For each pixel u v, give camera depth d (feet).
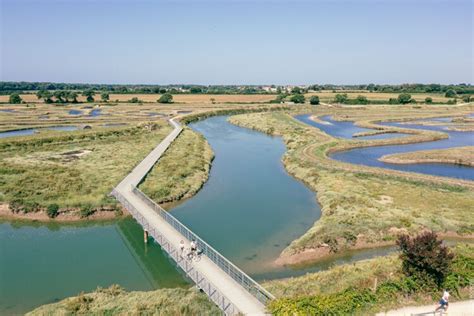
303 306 62.75
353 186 155.84
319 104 575.38
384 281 72.43
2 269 100.48
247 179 184.65
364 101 565.12
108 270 101.09
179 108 526.57
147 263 105.60
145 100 643.86
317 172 181.57
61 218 133.39
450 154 218.18
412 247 72.84
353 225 115.75
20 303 84.99
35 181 159.53
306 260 102.17
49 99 576.61
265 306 68.64
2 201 139.03
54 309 75.97
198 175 181.16
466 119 382.22
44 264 103.65
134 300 77.51
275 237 118.11
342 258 103.40
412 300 68.95
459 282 72.18
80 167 188.03
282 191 164.45
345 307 64.13
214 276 83.10
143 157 212.43
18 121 366.43
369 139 284.82
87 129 312.50
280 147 270.67
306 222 129.70
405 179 164.25
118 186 152.46
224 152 252.62
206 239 116.47
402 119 390.83
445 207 131.85
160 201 146.92
